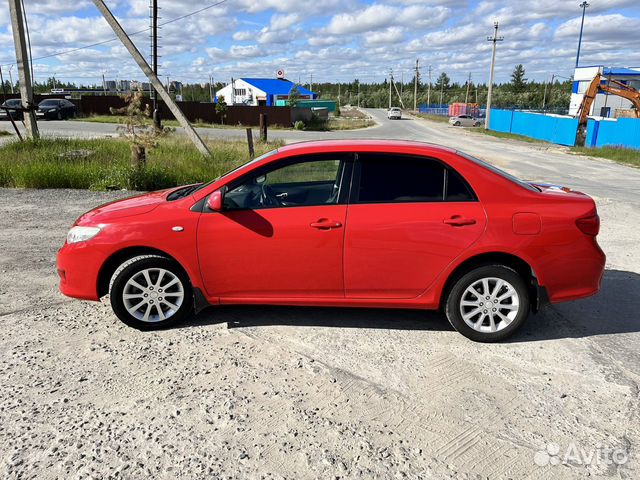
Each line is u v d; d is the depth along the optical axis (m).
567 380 3.48
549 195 4.04
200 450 2.73
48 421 2.96
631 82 49.34
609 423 3.01
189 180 11.26
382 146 4.07
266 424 2.96
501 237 3.86
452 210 3.90
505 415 3.08
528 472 2.60
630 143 28.38
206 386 3.35
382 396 3.26
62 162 12.02
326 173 4.04
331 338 4.07
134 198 4.61
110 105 44.50
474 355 3.83
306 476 2.55
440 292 4.00
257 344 3.95
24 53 15.79
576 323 4.42
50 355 3.74
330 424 2.96
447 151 4.09
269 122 46.19
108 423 2.95
